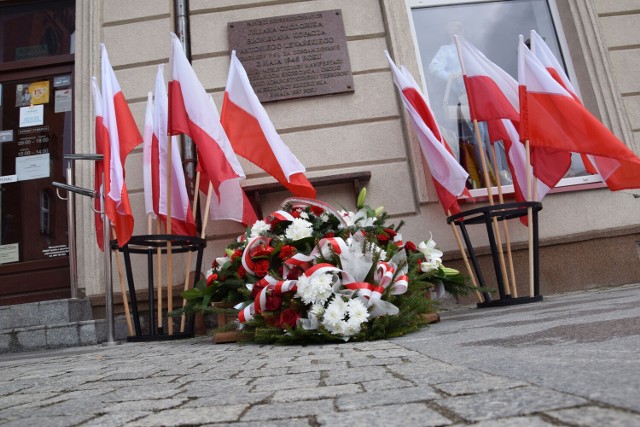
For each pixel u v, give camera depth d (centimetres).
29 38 556
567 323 183
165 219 438
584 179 486
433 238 465
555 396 77
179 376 164
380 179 479
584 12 533
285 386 123
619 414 62
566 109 385
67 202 488
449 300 442
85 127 497
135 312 382
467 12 550
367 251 252
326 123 494
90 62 509
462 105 518
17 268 495
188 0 522
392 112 496
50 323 408
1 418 110
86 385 159
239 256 310
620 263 463
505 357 126
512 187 486
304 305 254
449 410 77
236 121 441
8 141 527
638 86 520
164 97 436
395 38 511
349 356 178
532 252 384
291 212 326
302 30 511
